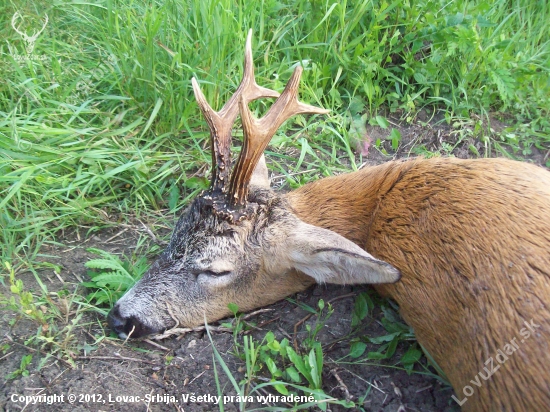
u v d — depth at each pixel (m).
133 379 0.52
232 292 0.57
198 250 0.55
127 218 0.69
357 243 0.59
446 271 0.50
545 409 0.42
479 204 0.51
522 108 0.86
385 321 0.57
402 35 0.85
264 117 0.53
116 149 0.73
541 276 0.45
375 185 0.59
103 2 0.90
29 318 0.56
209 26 0.77
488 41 0.86
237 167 0.53
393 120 0.84
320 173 0.75
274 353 0.54
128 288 0.59
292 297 0.60
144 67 0.77
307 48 0.84
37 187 0.68
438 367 0.52
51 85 0.79
